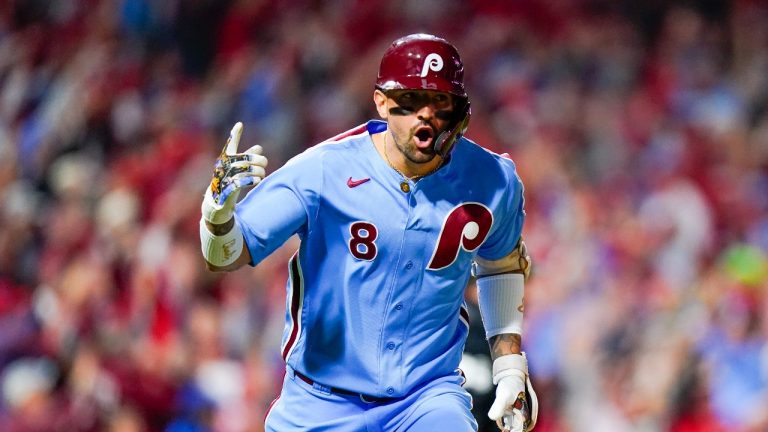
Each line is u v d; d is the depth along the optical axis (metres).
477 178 16.80
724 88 64.69
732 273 39.56
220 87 64.50
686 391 37.00
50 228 47.38
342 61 65.88
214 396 36.09
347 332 16.64
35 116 61.84
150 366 34.22
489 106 62.81
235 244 15.91
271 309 41.22
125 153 59.34
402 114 15.99
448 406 16.52
